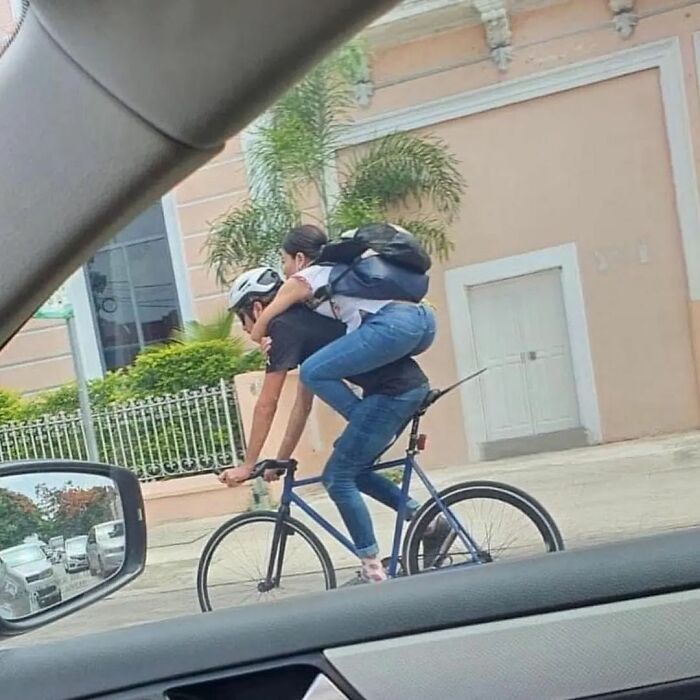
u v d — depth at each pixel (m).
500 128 4.59
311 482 2.86
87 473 1.56
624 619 1.38
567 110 4.70
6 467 1.50
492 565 1.51
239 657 1.41
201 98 0.92
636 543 1.50
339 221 3.70
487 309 4.41
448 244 4.37
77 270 1.04
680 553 1.45
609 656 1.36
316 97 3.23
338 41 0.92
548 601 1.42
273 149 3.24
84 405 3.41
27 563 1.50
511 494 2.62
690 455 2.85
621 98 4.64
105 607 2.12
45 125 0.95
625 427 3.77
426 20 4.18
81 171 0.96
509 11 4.45
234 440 3.56
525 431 3.75
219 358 3.73
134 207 0.98
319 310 2.90
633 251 4.53
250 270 3.42
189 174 1.00
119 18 0.90
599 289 4.51
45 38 0.93
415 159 4.21
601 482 2.62
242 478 2.92
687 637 1.36
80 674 1.40
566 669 1.36
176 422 3.59
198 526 2.83
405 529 2.69
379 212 3.99
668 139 4.53
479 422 3.76
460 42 4.43
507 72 4.59
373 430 2.81
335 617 1.44
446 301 4.39
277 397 2.94
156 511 2.98
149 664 1.41
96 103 0.94
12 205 0.97
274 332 2.94
